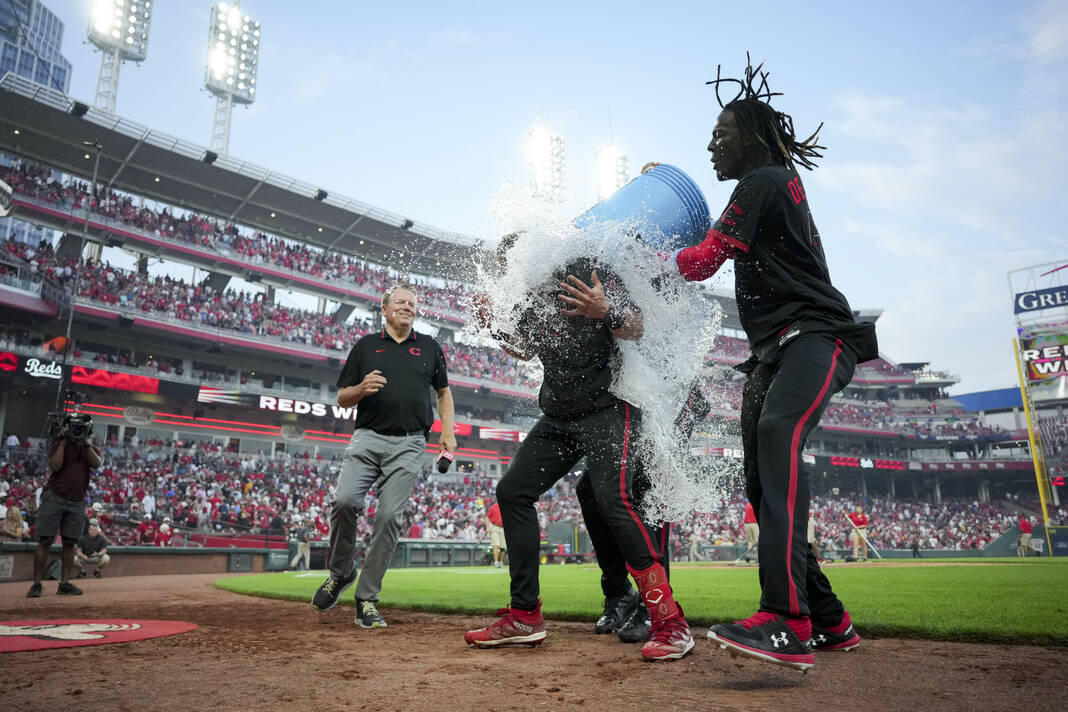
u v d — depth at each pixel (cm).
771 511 197
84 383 2627
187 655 244
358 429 396
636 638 280
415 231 4031
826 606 245
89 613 428
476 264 272
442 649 263
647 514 264
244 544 2169
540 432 277
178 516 2269
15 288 2639
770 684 189
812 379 209
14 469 2314
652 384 259
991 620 304
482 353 4175
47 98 2911
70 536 625
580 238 251
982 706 160
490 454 3872
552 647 268
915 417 6050
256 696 172
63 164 3278
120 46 4166
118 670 210
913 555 3438
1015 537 3325
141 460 2681
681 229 266
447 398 430
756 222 222
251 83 4650
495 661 231
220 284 3703
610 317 241
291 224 3934
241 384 3403
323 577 1088
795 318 224
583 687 185
